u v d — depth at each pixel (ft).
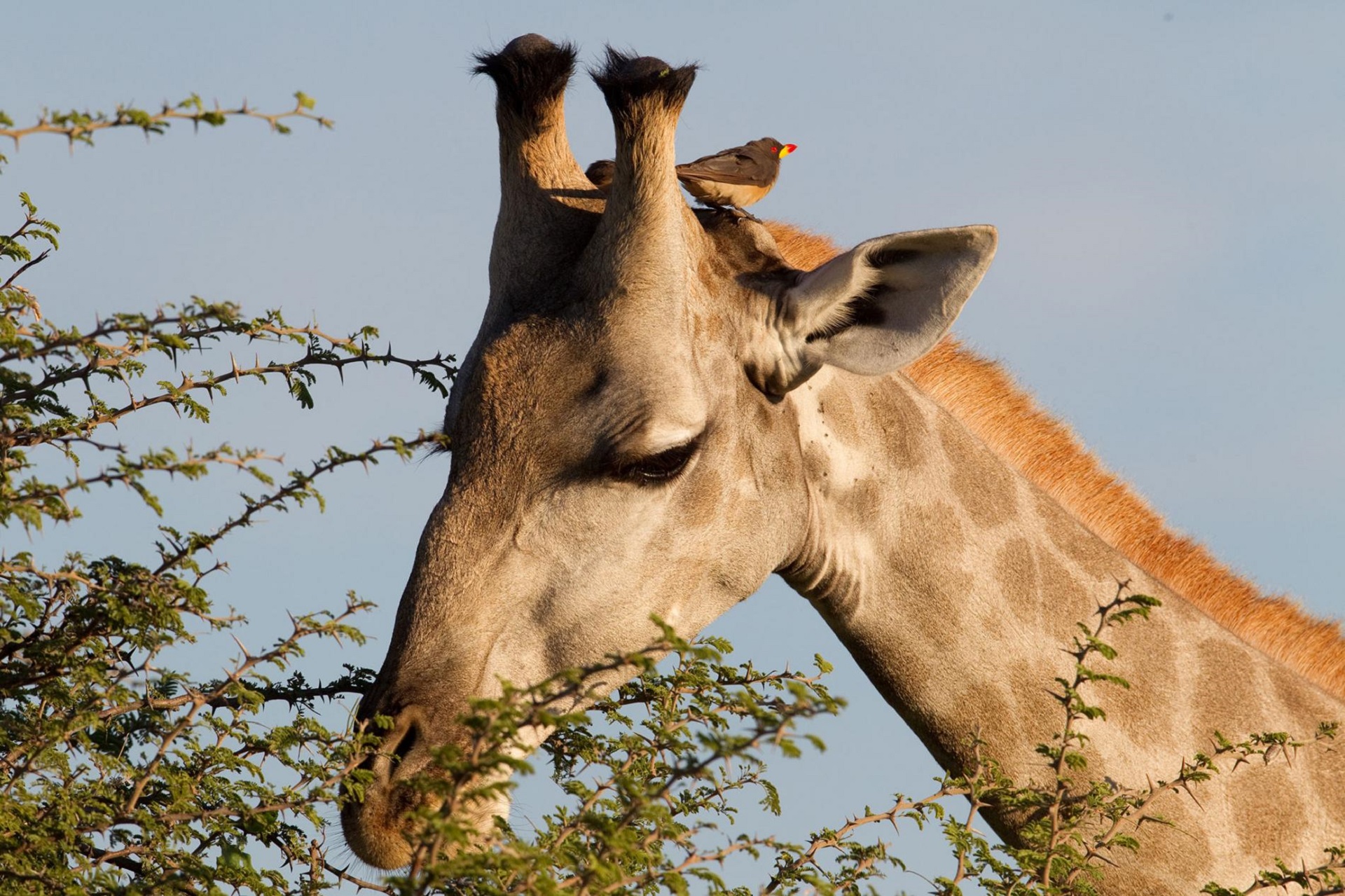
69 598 46.14
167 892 42.60
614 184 63.10
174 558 44.65
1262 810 65.82
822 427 68.44
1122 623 68.03
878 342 65.36
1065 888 57.36
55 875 40.96
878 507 68.80
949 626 68.13
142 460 40.75
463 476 61.57
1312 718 68.18
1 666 46.11
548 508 61.05
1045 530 70.03
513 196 67.41
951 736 68.44
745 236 69.31
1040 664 67.77
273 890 44.37
